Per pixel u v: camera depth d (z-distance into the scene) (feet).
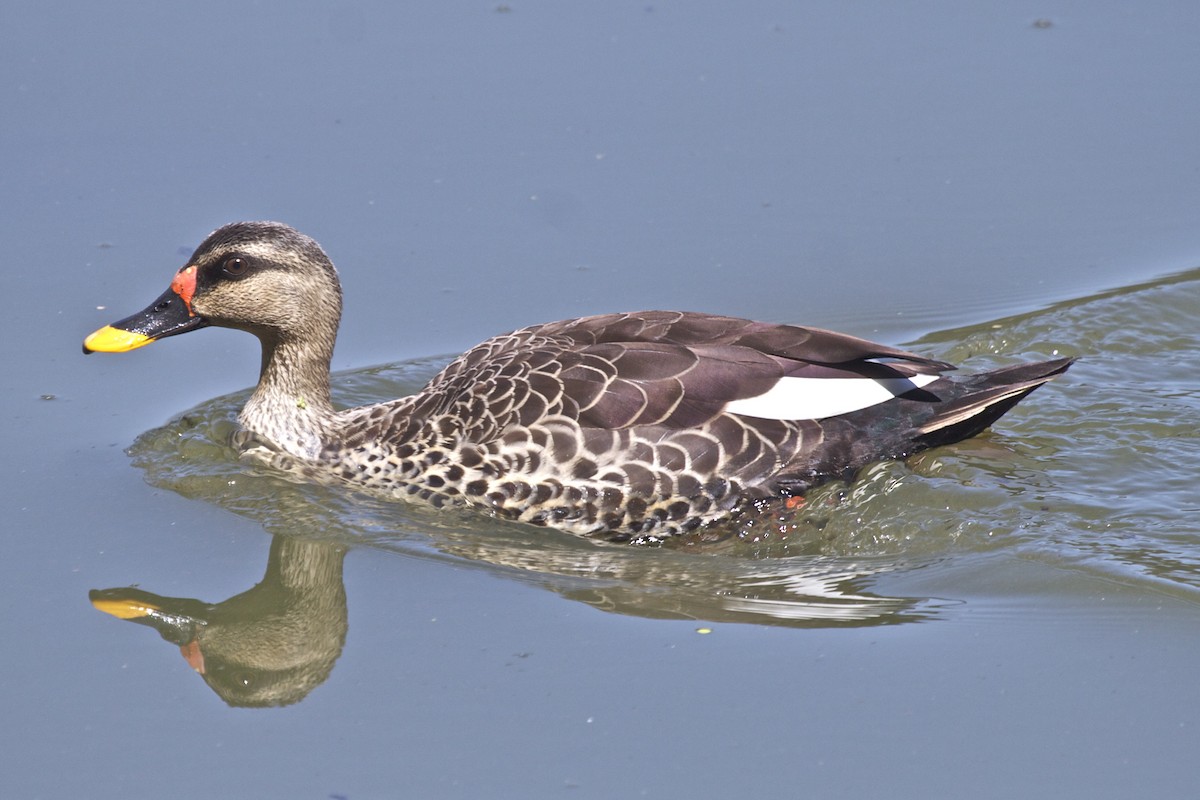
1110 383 50.52
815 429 43.19
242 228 47.32
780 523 43.06
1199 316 54.54
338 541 43.65
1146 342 53.26
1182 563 40.16
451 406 44.62
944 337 54.13
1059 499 43.19
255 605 41.22
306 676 38.06
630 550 43.04
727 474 42.60
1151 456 45.65
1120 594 39.04
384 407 47.21
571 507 42.88
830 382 43.14
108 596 41.52
